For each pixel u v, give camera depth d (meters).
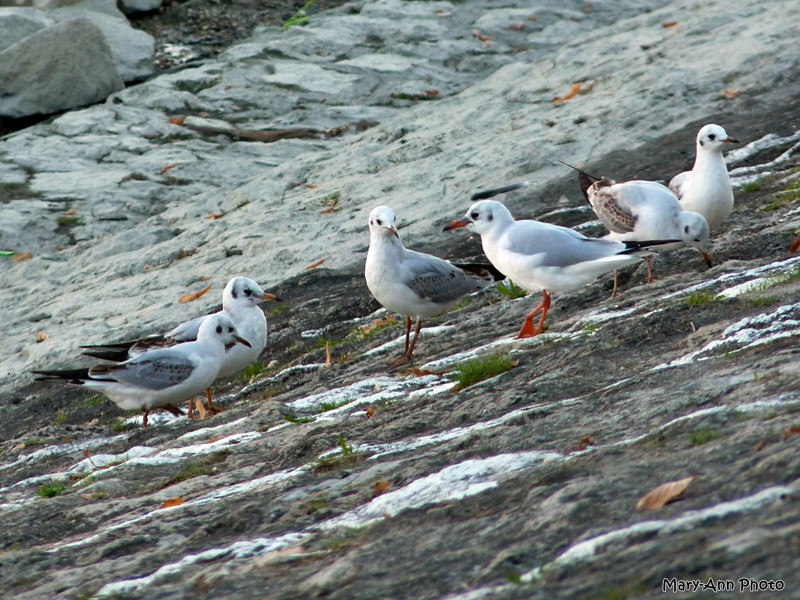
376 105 29.72
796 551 4.40
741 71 23.64
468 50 32.47
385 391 11.20
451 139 24.55
